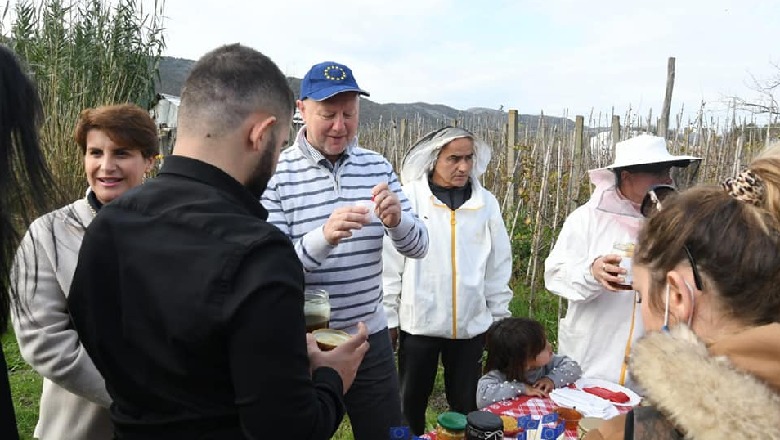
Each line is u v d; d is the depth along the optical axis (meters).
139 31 7.10
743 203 0.89
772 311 0.85
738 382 0.75
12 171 1.17
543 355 2.61
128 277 1.18
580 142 7.24
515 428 2.07
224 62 1.27
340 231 2.09
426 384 3.23
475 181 3.34
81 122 2.00
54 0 6.56
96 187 2.01
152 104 7.46
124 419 1.23
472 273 3.16
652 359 0.83
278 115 1.31
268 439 1.08
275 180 2.41
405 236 2.41
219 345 1.10
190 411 1.14
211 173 1.23
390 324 3.13
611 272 2.52
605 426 0.96
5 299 1.25
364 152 2.60
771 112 8.26
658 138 2.78
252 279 1.08
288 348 1.09
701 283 0.87
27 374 4.28
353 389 2.44
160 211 1.20
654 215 0.98
